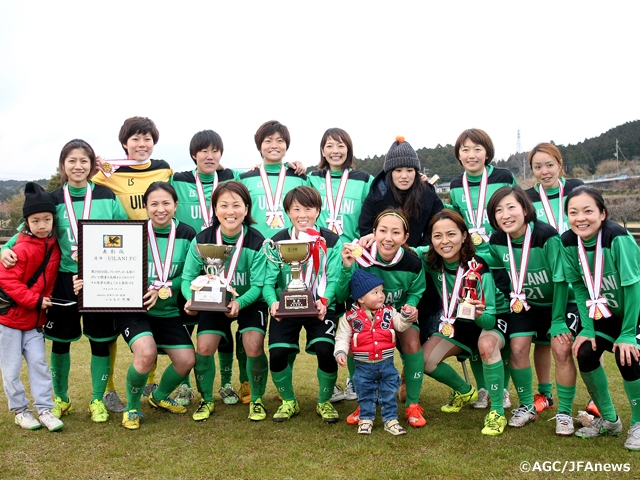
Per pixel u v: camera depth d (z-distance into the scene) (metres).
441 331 4.82
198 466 3.83
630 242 4.20
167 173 6.16
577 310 4.95
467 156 5.80
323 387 4.86
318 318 4.87
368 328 4.53
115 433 4.54
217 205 4.90
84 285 4.75
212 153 5.98
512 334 4.78
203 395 5.09
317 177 6.18
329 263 4.93
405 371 4.89
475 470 3.73
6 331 4.58
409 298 4.98
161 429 4.65
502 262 5.00
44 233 4.68
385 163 5.61
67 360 5.11
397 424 4.49
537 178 5.73
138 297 4.75
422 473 3.70
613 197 27.86
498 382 4.60
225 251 4.70
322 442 4.29
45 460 3.95
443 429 4.60
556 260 4.57
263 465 3.85
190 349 4.91
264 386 5.05
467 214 5.88
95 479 3.64
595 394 4.38
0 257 4.64
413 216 5.53
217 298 4.63
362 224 5.73
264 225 5.98
